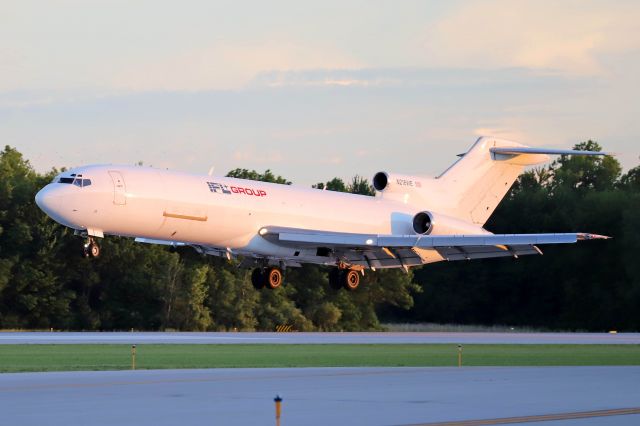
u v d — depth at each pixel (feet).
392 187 564.30
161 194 432.66
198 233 455.22
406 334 646.33
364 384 236.63
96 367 292.81
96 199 413.59
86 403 197.16
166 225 438.81
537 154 589.32
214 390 221.87
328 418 179.32
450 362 331.98
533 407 194.08
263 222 479.41
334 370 283.18
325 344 454.81
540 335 649.61
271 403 198.49
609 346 474.08
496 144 589.32
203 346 419.13
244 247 478.18
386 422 174.91
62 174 421.59
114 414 182.60
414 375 263.49
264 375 262.67
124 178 423.64
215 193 456.86
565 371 279.90
